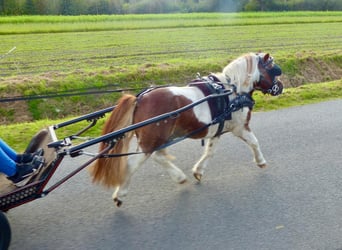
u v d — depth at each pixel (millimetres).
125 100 5422
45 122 9500
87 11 45656
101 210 5457
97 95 13094
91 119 5672
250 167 6852
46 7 43406
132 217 5289
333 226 5047
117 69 14727
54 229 5000
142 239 4801
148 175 6504
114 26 31906
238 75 6297
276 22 37406
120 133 4824
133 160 5379
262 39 26078
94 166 5301
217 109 5852
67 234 4898
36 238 4812
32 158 4926
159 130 5359
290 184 6215
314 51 19969
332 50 20875
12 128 8875
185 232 4945
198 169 6262
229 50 21172
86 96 12922
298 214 5336
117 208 5516
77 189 6031
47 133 5246
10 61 17359
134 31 29953
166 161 5906
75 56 18875
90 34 27906
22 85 12594
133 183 6230
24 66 16328
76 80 13406
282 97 11531
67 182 6227
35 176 4629
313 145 7871
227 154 7395
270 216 5297
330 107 10773
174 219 5238
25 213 5363
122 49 21250
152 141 5367
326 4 55438
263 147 7742
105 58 18391
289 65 17031
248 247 4625
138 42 24109
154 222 5168
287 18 41062
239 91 6285
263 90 6758
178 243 4723
